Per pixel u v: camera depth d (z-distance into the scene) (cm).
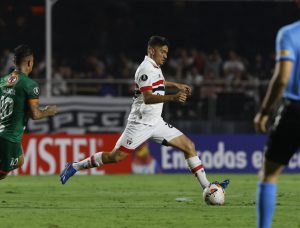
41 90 6806
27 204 3603
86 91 6919
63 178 3922
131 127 3803
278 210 3316
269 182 2350
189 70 8069
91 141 6356
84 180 5578
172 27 9100
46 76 7444
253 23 9131
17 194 4244
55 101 6656
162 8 9131
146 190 4600
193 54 8169
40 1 8800
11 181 5434
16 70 3638
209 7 9169
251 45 9025
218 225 2802
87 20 8981
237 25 9131
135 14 9112
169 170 6506
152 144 6500
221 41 9050
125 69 8206
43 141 6278
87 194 4262
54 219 2934
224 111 6975
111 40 8981
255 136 6631
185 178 5834
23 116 3656
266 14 9131
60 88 6869
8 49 8481
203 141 6562
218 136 6588
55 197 4050
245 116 6981
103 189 4666
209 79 7962
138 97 3778
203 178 3728
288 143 2358
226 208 3403
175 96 3628
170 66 8188
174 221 2902
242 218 3014
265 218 2323
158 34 9081
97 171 6406
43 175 6194
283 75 2242
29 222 2838
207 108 6962
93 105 6694
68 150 6319
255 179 5728
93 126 6694
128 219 2948
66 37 8881
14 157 3688
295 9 9119
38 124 6619
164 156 6506
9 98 3625
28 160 6247
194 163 3734
